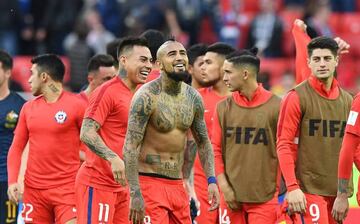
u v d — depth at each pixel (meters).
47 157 29.47
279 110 27.94
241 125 28.08
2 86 31.64
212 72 30.02
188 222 26.25
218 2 56.56
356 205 31.73
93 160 27.53
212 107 30.14
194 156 28.16
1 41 54.44
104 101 26.86
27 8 55.53
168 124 25.50
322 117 26.69
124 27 55.00
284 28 54.66
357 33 56.75
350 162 25.25
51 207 29.67
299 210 25.98
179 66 25.25
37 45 55.19
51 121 29.44
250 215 28.08
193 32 54.97
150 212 25.58
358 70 54.81
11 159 29.77
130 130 25.23
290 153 26.34
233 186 28.08
